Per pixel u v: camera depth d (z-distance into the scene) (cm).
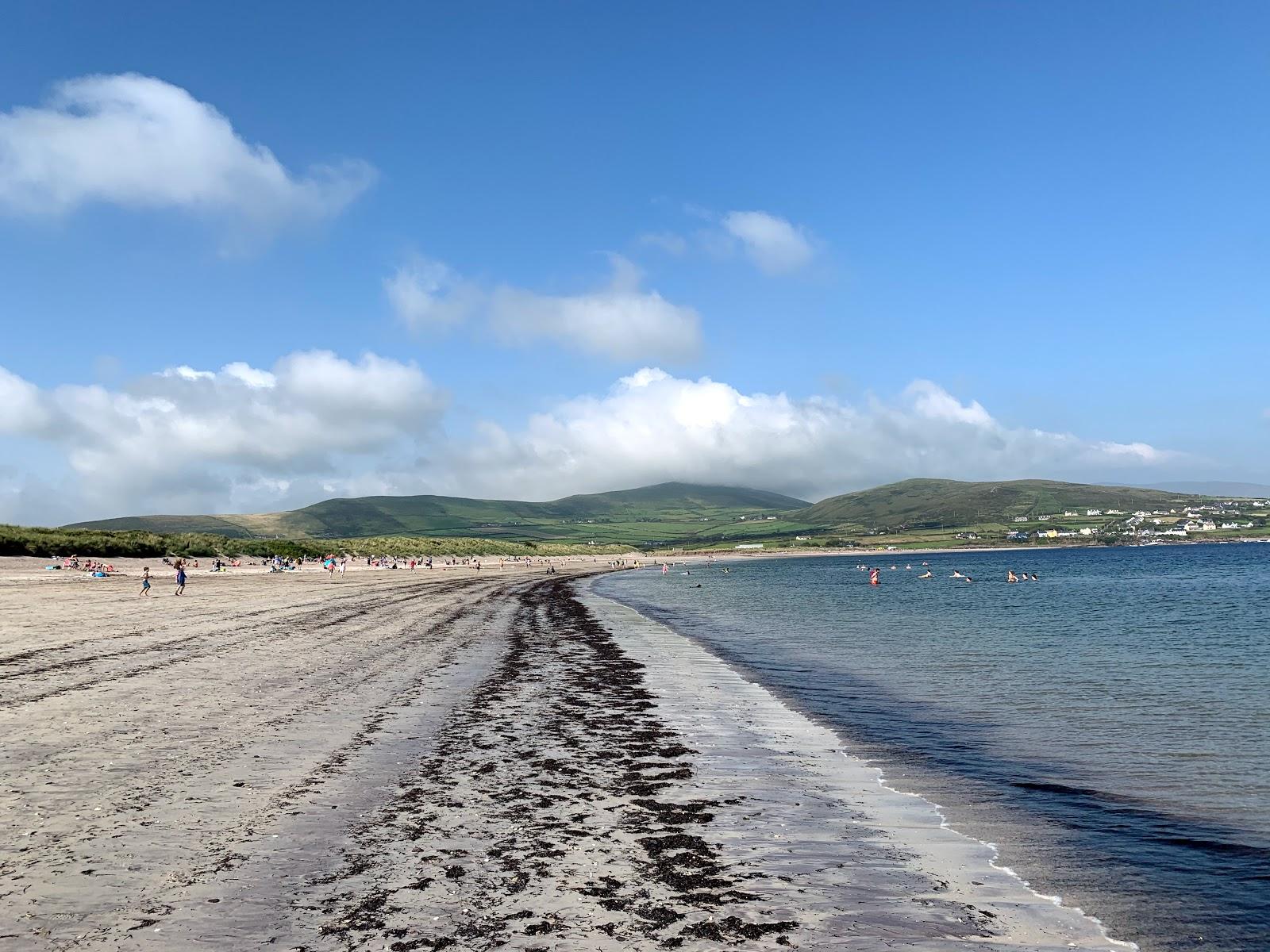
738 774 1088
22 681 1666
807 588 8538
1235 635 3278
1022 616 4441
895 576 12325
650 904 648
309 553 13912
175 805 864
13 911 600
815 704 1700
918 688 1945
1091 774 1149
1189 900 705
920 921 643
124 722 1287
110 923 583
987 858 796
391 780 995
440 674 1988
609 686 1866
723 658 2502
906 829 878
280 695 1581
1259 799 1027
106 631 2658
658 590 8075
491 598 5719
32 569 7369
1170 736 1410
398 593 6019
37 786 926
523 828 823
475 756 1137
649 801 941
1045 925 646
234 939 561
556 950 558
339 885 662
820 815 918
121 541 10038
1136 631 3516
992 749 1299
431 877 684
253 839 764
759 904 658
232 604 4209
